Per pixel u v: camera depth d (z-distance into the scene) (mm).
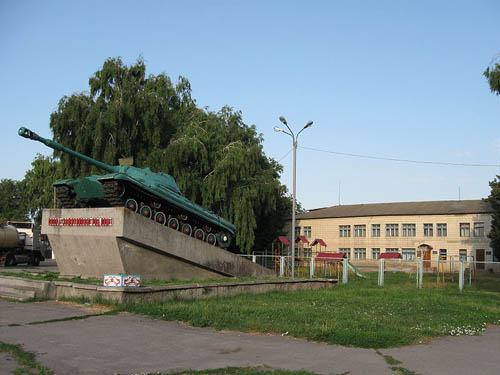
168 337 9414
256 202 37156
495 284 27062
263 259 34750
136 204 18234
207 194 33469
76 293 14109
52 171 54219
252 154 36375
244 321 11000
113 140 30688
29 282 15297
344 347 8969
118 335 9445
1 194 73688
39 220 61344
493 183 41094
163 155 32062
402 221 51031
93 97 31828
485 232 46500
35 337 9055
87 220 17266
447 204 51531
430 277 32500
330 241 55688
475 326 11930
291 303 15055
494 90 25141
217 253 20594
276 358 7977
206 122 36500
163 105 32844
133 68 33281
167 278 18516
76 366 7121
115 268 17109
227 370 7090
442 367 7688
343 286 23266
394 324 11445
